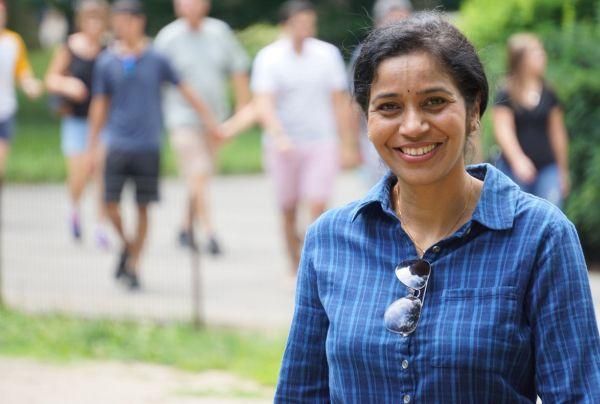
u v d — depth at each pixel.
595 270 12.59
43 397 8.14
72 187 14.20
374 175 11.98
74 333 9.98
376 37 3.41
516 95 11.15
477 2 13.80
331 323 3.50
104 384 8.56
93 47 14.25
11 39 14.32
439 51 3.33
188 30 13.78
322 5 36.09
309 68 11.73
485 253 3.37
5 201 15.31
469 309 3.33
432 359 3.32
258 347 9.45
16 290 11.57
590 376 3.27
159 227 15.55
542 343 3.31
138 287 11.64
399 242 3.48
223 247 14.33
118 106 11.96
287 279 12.20
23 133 28.53
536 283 3.32
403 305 3.37
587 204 12.63
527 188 11.18
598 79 12.47
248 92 14.10
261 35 37.72
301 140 11.76
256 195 19.62
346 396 3.46
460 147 3.39
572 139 12.62
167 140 26.69
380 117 3.40
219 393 8.23
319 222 3.64
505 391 3.30
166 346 9.59
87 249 13.77
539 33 13.11
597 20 12.96
